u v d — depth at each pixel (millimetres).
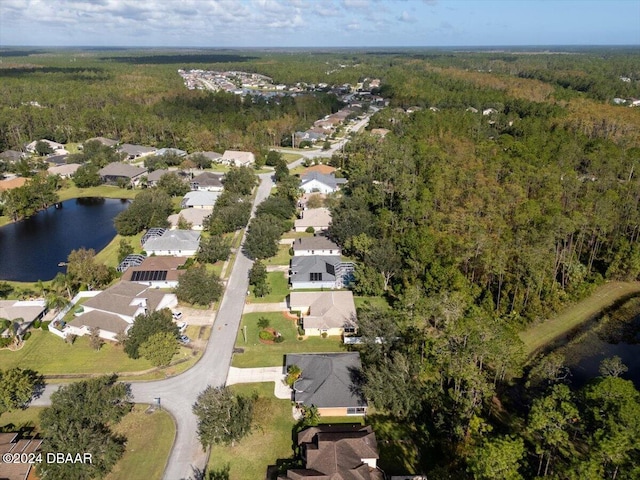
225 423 48188
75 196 134125
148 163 153250
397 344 59375
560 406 43406
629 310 76625
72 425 46406
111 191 138500
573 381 60469
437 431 50969
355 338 65875
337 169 154375
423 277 75938
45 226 113000
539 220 85062
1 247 100500
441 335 58750
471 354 51500
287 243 101500
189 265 88438
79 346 66250
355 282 80750
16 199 117062
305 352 64688
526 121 169875
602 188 106688
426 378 56750
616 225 89875
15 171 148250
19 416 53344
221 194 123375
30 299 78312
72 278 80250
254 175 140750
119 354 64438
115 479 45344
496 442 39875
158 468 46594
